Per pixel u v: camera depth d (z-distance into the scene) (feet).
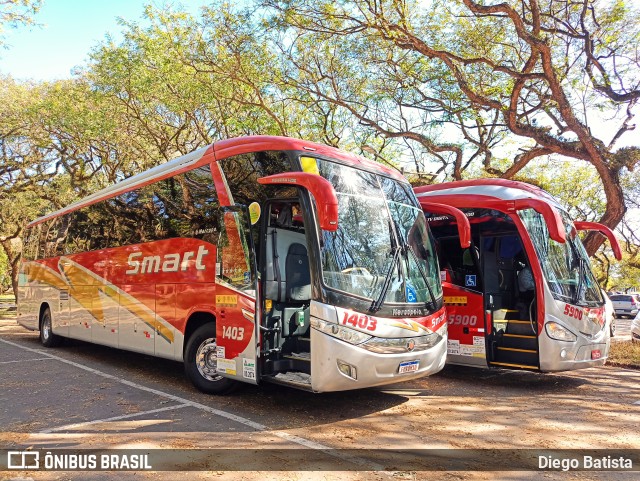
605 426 19.67
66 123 66.08
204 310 23.38
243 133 56.08
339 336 18.31
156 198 27.96
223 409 21.07
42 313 42.01
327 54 54.24
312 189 17.57
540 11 44.78
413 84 51.44
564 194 89.15
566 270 27.55
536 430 19.04
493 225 28.17
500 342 27.71
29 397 23.16
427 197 31.68
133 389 24.79
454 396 24.56
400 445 17.03
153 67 58.08
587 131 39.52
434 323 21.84
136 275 28.89
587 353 26.45
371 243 20.74
